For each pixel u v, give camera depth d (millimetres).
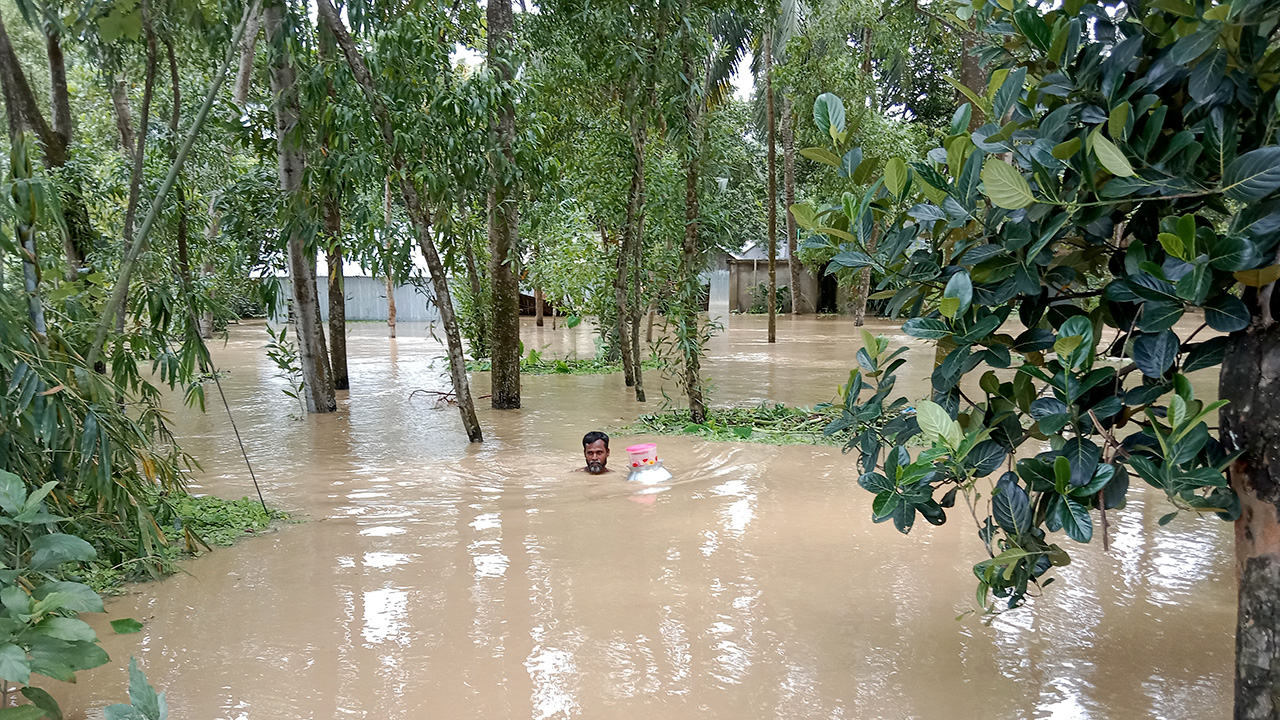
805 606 3971
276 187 10234
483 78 8070
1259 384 2021
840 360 16047
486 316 15617
